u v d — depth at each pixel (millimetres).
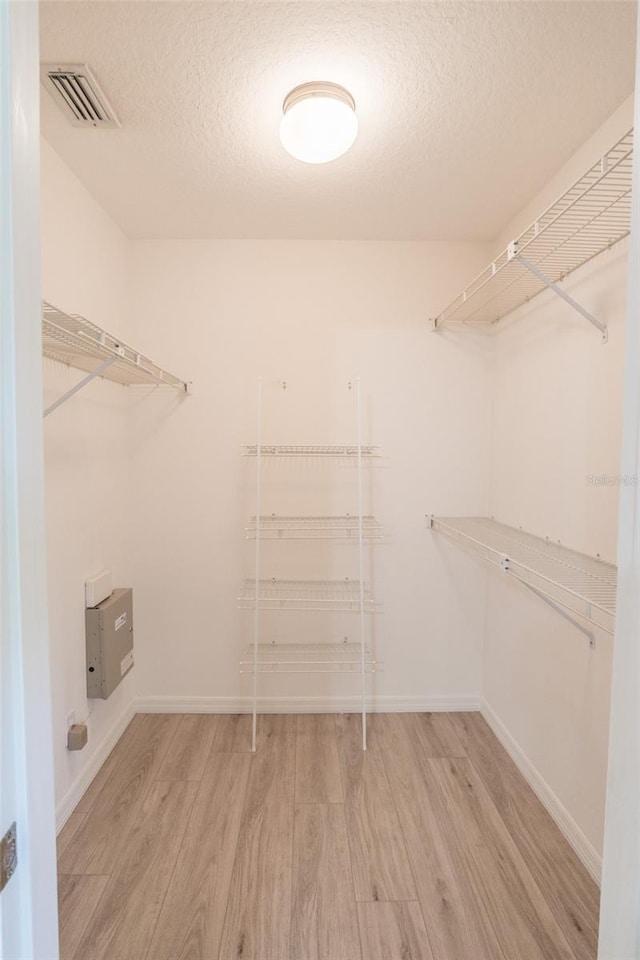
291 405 2340
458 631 2434
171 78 1290
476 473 2391
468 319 2309
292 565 2385
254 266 2307
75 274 1780
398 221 2115
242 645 2398
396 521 2389
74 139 1553
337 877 1454
